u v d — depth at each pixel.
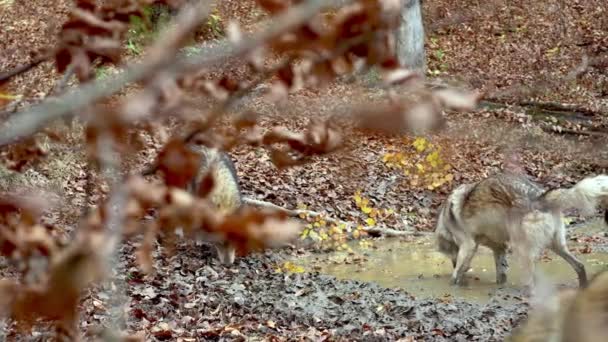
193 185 4.24
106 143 2.94
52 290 2.64
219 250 18.09
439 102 2.89
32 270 2.94
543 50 36.47
